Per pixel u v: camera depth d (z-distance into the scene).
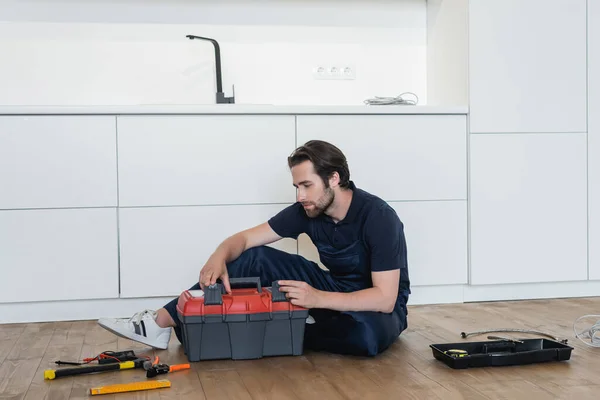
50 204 3.01
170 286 3.10
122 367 2.16
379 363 2.20
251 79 3.71
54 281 3.02
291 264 2.44
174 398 1.87
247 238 2.45
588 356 2.26
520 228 3.40
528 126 3.41
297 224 2.44
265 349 2.27
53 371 2.08
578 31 3.45
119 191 3.06
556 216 3.44
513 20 3.38
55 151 3.01
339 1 3.77
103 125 3.04
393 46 3.83
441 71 3.65
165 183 3.09
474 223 3.36
